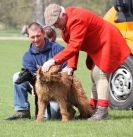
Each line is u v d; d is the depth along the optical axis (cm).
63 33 1265
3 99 1855
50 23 1241
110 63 1270
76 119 1312
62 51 1229
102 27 1273
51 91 1243
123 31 1571
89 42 1272
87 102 1305
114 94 1563
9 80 2539
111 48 1270
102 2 9056
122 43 1286
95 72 1300
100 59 1270
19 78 1302
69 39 1263
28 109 1351
